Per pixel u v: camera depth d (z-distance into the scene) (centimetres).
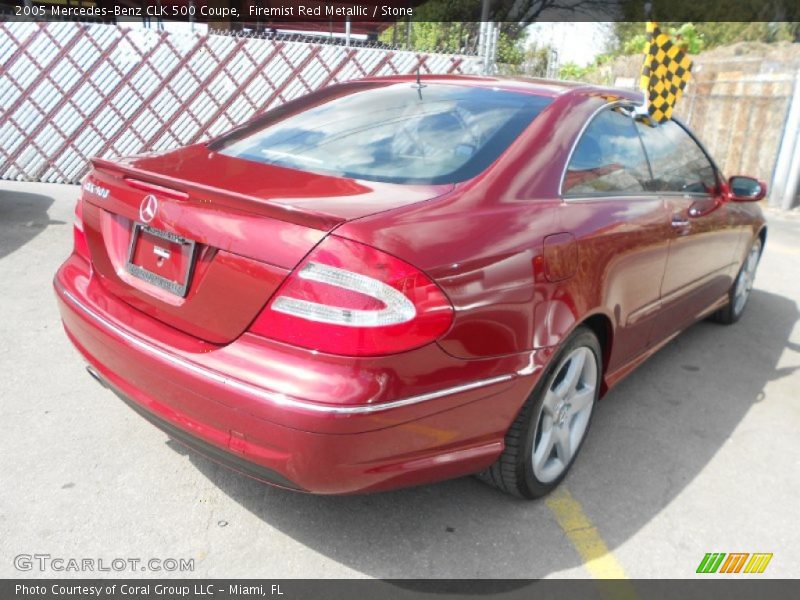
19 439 275
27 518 231
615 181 287
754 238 466
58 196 743
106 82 816
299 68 855
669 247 315
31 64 796
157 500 245
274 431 185
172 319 212
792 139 1016
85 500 242
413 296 184
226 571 216
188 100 841
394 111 279
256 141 278
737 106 1134
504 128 255
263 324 190
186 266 207
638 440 314
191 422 203
